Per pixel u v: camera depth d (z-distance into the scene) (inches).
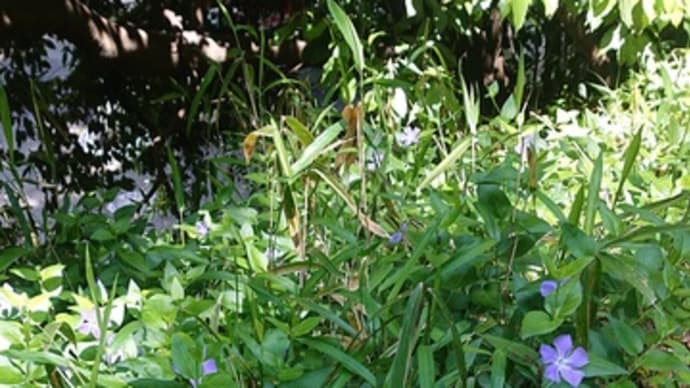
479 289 34.7
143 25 103.7
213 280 42.7
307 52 99.5
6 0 83.3
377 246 40.1
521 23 83.7
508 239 35.5
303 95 84.7
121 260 46.8
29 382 30.4
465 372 28.9
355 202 43.7
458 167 55.7
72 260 49.4
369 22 100.4
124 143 104.6
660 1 90.4
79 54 99.2
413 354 31.0
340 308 36.9
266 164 57.6
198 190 92.8
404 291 37.6
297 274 41.5
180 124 102.0
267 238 46.6
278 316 37.2
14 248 47.3
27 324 32.2
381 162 52.1
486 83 111.5
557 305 29.2
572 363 28.7
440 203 41.3
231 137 87.0
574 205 34.2
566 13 108.7
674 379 33.5
